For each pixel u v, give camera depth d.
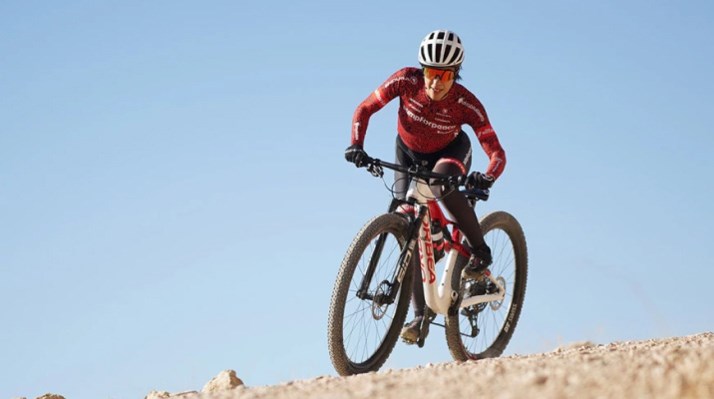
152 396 12.43
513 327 16.86
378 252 13.45
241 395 9.16
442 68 13.60
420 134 14.34
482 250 14.61
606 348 13.33
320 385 9.37
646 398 6.98
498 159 13.93
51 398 14.27
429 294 13.92
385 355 13.92
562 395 7.28
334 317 12.88
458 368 10.10
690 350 9.68
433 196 13.82
